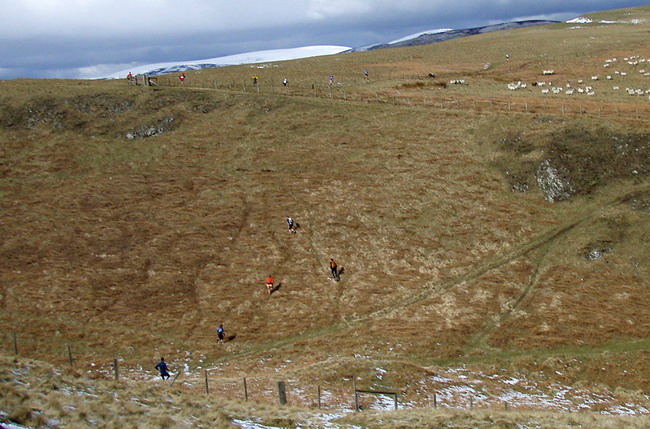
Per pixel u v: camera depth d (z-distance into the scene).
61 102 77.44
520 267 47.53
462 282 46.38
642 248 47.66
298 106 76.81
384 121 71.38
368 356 38.28
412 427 21.56
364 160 63.50
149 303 44.97
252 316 43.72
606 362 36.91
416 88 89.12
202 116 75.81
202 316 43.66
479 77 96.75
